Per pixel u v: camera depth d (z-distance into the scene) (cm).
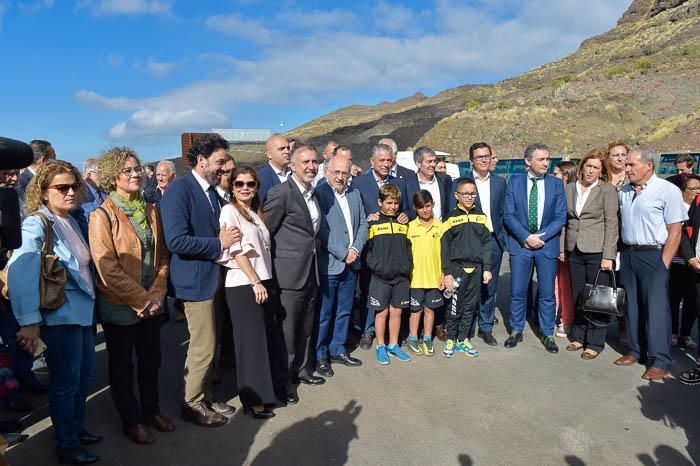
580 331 543
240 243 371
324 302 470
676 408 412
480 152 553
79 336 315
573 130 2781
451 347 522
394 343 520
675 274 553
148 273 349
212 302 369
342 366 496
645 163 466
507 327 623
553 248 536
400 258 491
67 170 309
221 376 476
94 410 405
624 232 490
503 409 409
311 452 346
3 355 369
